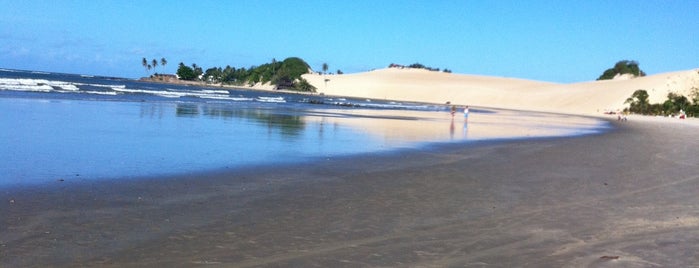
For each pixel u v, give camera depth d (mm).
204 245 6543
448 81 190375
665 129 41000
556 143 22516
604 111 108562
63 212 7727
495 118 52875
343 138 21406
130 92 66750
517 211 8938
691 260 6453
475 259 6363
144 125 23109
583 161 16250
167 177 10914
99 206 8188
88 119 24453
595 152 19156
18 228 6824
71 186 9570
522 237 7344
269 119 31703
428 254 6516
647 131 36844
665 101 100625
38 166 11531
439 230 7609
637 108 100562
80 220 7355
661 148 21766
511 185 11500
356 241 6957
